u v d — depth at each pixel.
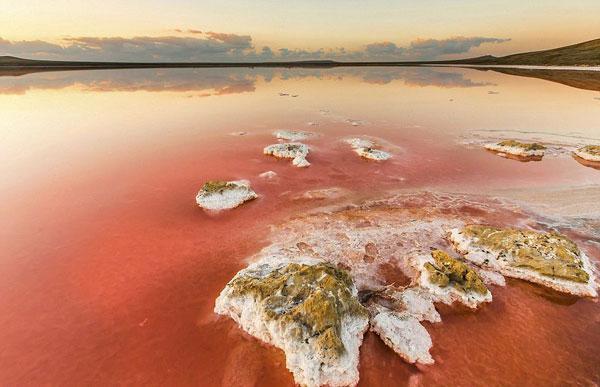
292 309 9.00
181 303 10.48
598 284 10.95
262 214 15.60
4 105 40.38
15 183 18.77
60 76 80.44
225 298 9.96
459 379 8.20
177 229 14.43
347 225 14.48
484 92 51.59
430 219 14.90
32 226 14.59
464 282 10.70
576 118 32.53
